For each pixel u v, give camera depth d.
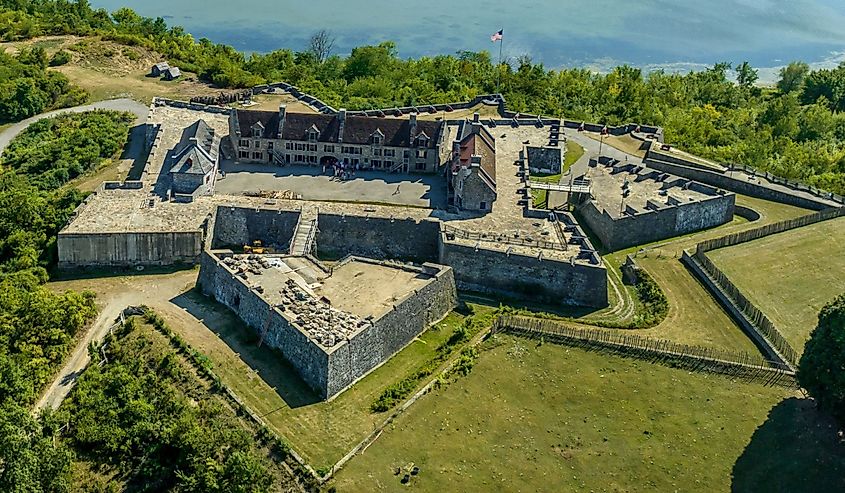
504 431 93.31
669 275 127.12
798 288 121.56
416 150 158.62
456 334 111.69
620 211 143.50
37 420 91.44
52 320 105.38
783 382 99.62
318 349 97.81
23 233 126.94
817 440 89.12
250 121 160.75
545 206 152.62
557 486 85.81
